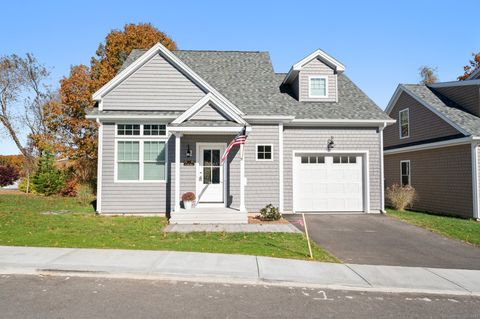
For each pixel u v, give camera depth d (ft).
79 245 27.71
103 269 21.54
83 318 15.08
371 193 50.11
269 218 42.04
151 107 45.98
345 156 50.55
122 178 45.06
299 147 49.44
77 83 90.48
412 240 33.68
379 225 40.98
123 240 30.17
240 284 20.39
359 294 19.30
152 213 44.98
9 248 26.25
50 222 37.83
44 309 16.02
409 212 53.26
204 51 60.95
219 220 40.11
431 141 56.39
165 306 16.69
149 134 45.39
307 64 53.21
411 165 62.49
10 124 100.83
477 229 39.04
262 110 47.52
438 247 31.07
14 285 19.35
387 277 21.97
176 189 41.01
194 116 43.34
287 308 16.87
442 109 56.59
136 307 16.49
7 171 97.76
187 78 46.47
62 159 90.22
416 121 62.69
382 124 50.21
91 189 62.54
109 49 100.68
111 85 45.70
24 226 35.12
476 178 47.57
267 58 60.85
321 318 15.72
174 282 20.38
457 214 50.72
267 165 46.75
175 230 35.76
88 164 80.69
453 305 17.89
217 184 45.80
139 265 22.52
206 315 15.72
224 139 45.78
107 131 45.01
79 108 90.07
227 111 43.32
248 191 46.32
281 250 27.91
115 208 44.75
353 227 39.68
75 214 44.70
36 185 74.90
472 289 20.13
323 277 21.50
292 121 47.88
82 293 18.25
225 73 55.98
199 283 20.34
